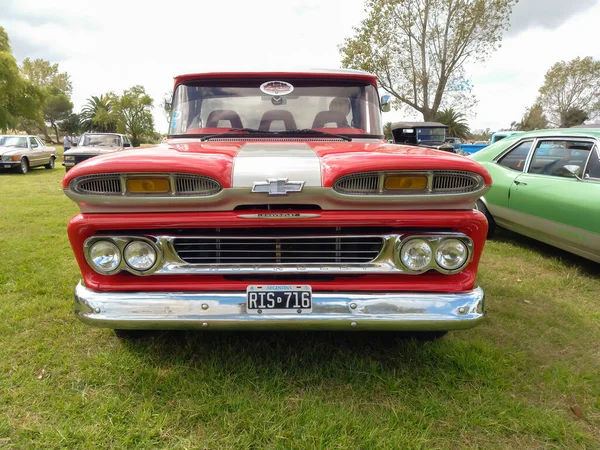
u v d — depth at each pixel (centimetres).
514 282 414
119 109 5250
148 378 240
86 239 219
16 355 267
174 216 214
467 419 215
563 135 472
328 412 216
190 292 221
